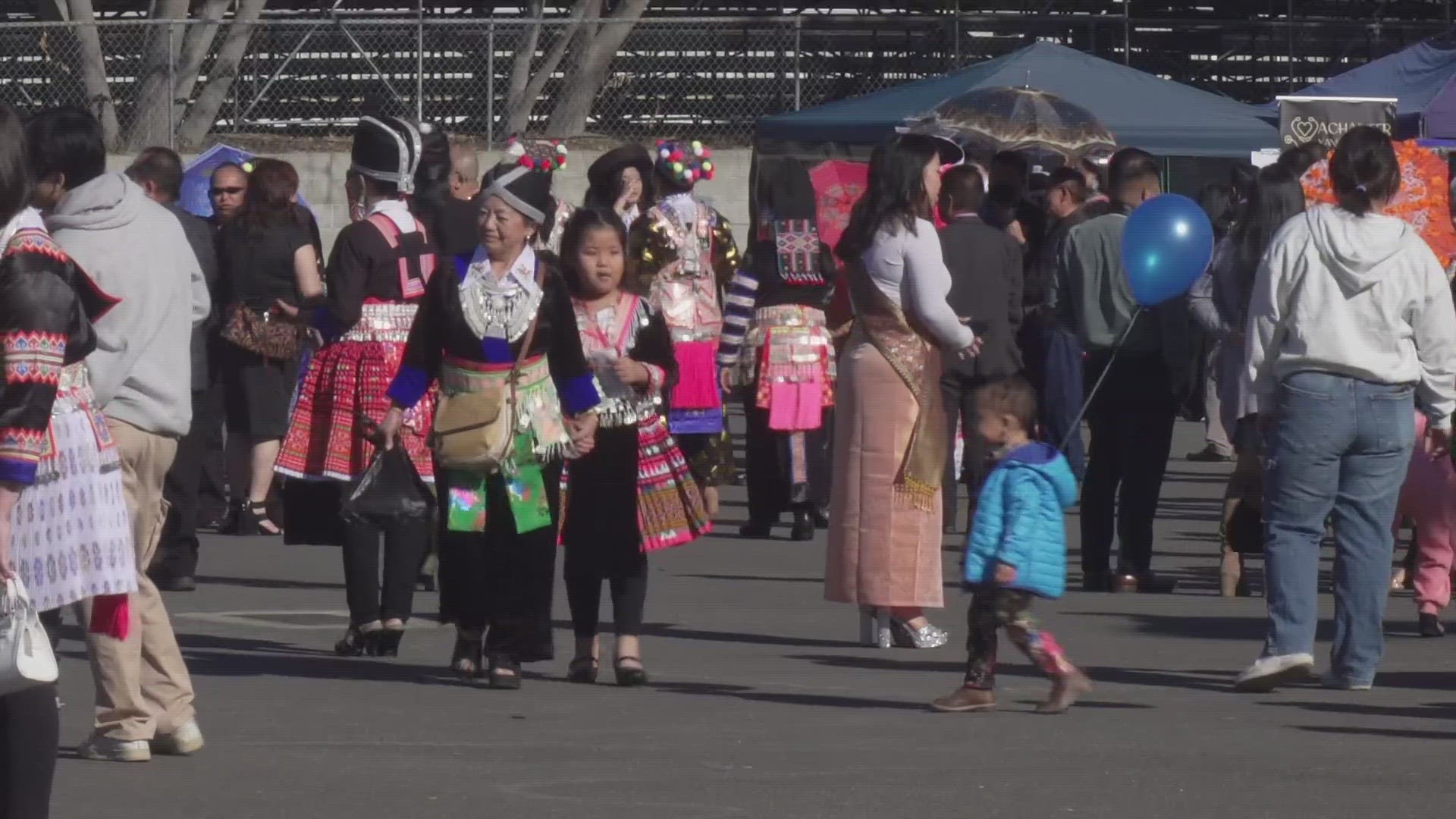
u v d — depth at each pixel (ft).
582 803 48.80
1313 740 56.85
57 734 42.39
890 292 71.10
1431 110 142.82
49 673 41.32
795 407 101.96
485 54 212.23
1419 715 60.70
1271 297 62.80
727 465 99.86
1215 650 72.79
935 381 71.77
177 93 200.13
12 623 41.42
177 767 52.24
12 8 230.89
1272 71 227.20
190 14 232.32
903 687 65.16
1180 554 101.60
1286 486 63.10
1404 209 86.69
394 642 70.74
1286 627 63.52
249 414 105.40
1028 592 59.67
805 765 53.16
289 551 100.83
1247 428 83.87
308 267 86.22
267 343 103.04
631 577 65.10
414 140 72.13
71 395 46.60
